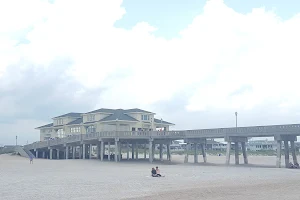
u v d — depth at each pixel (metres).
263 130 54.78
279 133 52.94
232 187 29.23
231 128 58.41
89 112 86.00
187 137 63.69
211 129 60.69
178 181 35.03
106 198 23.78
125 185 31.66
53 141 82.88
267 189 27.67
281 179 35.94
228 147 58.81
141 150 125.12
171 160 78.44
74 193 26.36
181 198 23.38
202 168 53.34
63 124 95.31
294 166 53.59
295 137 55.78
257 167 55.25
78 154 92.56
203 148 67.81
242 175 41.22
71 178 37.97
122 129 79.38
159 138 66.12
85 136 74.50
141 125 82.38
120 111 84.56
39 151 92.00
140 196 24.55
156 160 74.44
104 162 67.19
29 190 28.00
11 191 27.42
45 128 102.75
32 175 41.41
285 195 24.25
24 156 84.44
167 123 88.56
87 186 30.83
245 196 24.02
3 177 38.81
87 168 53.16
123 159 78.31
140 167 55.59
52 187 30.00
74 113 98.44
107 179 37.00
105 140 72.31
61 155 89.81
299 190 26.86
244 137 61.25
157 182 34.19
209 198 23.28
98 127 81.25
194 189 28.06
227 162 59.44
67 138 78.94
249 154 125.88
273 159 87.94
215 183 32.88
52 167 54.66
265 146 160.88
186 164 63.38
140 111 83.19
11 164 59.72
